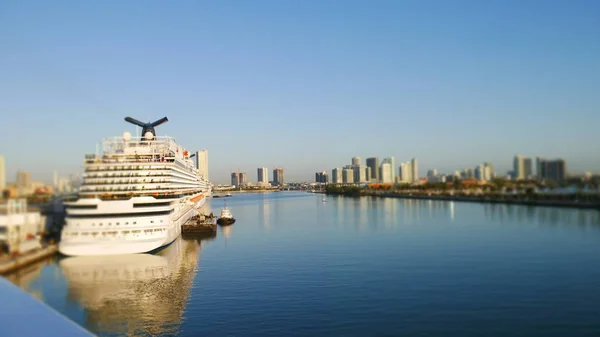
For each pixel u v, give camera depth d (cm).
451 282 5269
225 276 5931
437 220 12700
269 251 8081
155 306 4497
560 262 5812
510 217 11381
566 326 3794
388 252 7562
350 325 4019
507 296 4594
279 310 4447
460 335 3719
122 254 5716
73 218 5153
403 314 4250
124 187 5938
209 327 3994
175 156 8125
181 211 10112
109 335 3797
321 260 7031
